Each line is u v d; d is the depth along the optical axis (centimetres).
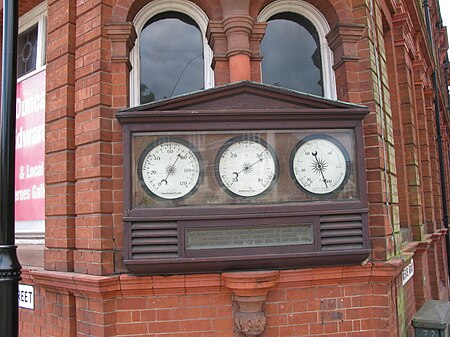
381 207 429
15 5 296
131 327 387
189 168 380
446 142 1512
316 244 379
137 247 368
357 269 405
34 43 588
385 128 474
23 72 596
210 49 462
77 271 416
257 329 379
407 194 691
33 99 557
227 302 395
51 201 454
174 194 377
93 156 407
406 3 776
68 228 430
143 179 376
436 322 482
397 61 734
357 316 408
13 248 273
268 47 483
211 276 384
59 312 433
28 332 483
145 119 372
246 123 381
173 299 392
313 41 487
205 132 383
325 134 395
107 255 393
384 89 490
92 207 402
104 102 412
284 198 385
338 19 459
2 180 276
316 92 479
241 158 385
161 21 474
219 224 372
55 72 460
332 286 409
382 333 407
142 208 371
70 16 452
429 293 818
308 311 402
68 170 435
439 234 921
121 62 422
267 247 374
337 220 385
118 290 385
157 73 465
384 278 409
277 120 384
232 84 380
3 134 281
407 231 645
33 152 545
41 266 488
